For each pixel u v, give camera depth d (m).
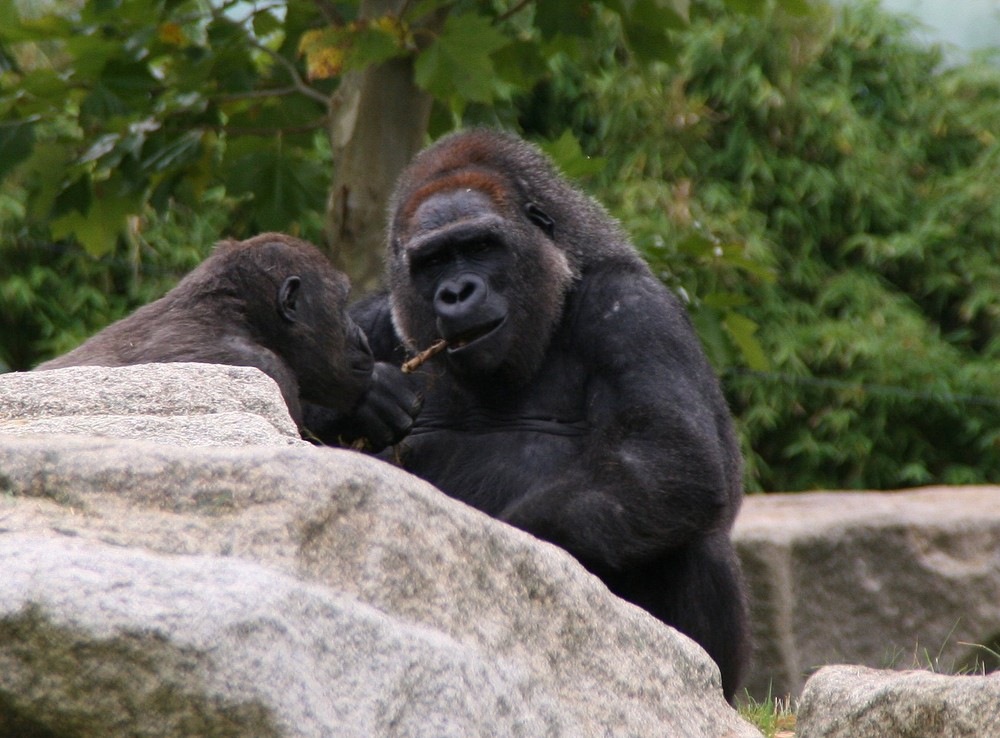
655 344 9.39
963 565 16.98
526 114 29.34
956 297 31.38
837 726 6.27
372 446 10.14
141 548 4.82
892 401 28.62
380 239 14.55
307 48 12.49
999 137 31.17
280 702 4.45
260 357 9.37
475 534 5.54
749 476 27.20
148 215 24.14
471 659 5.05
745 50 28.34
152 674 4.41
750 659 10.30
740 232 27.77
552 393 9.68
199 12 15.26
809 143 29.83
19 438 5.32
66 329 25.53
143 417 6.30
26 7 21.61
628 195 26.83
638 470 8.91
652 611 9.44
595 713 5.55
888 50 31.50
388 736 4.69
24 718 4.48
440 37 12.44
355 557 5.10
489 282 9.23
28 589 4.43
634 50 14.13
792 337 28.12
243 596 4.56
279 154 15.70
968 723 5.57
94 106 14.72
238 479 5.09
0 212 24.67
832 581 16.38
